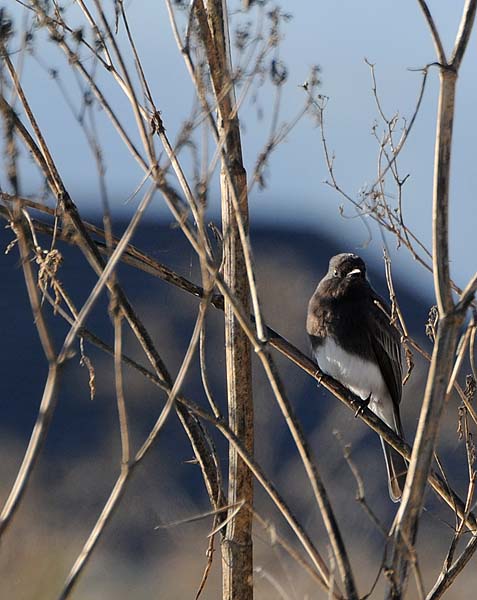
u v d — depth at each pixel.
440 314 5.32
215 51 6.12
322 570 5.44
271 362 5.50
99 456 20.39
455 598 16.20
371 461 18.11
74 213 6.38
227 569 6.93
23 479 4.85
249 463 5.70
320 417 19.45
